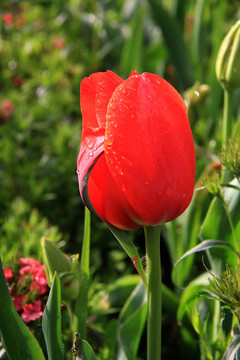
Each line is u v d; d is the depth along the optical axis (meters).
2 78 1.74
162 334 0.94
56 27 2.07
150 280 0.50
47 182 1.25
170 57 1.36
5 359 0.60
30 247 0.89
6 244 0.95
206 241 0.57
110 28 1.91
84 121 0.49
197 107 0.85
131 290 0.89
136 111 0.46
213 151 1.04
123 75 1.42
